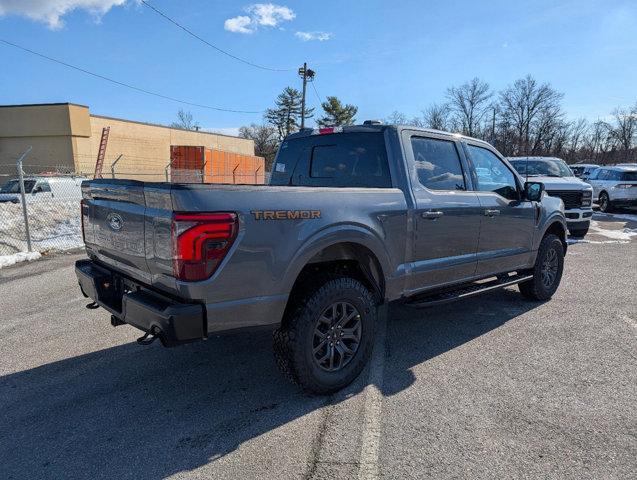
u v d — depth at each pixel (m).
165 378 3.77
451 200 4.31
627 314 5.33
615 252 9.43
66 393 3.52
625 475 2.53
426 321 5.15
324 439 2.89
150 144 37.03
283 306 3.09
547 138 61.47
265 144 77.81
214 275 2.79
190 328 2.76
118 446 2.83
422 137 4.29
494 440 2.85
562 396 3.40
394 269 3.84
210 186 2.81
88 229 3.95
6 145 31.19
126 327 4.96
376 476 2.53
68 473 2.59
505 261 5.09
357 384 3.62
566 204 11.01
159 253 2.90
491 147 5.11
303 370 3.25
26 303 5.84
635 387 3.54
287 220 3.06
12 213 12.32
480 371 3.84
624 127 64.62
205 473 2.58
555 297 6.06
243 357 4.18
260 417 3.16
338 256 3.50
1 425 3.07
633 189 16.86
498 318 5.23
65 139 30.89
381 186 4.06
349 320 3.54
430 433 2.94
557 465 2.61
